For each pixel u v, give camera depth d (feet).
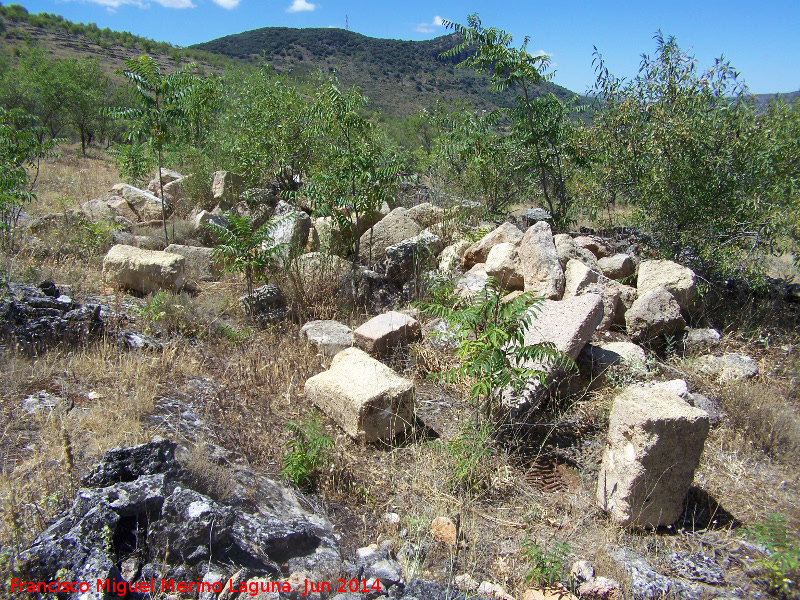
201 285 24.41
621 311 20.04
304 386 16.47
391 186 25.48
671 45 25.31
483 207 31.27
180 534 9.11
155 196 35.45
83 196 36.96
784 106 24.31
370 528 11.87
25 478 10.38
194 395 15.19
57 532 8.73
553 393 16.19
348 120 24.67
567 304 17.11
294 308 22.21
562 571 10.35
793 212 20.79
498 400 15.08
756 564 10.91
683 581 10.64
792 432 15.16
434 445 13.92
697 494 13.11
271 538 10.07
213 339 19.13
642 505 11.78
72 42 210.59
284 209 29.58
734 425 15.70
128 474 10.16
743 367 17.99
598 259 24.53
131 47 234.58
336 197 24.48
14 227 24.35
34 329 15.75
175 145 34.58
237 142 36.22
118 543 9.01
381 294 23.15
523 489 13.21
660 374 17.70
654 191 24.50
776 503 13.00
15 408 12.66
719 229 23.21
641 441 11.55
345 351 17.37
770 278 25.81
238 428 14.06
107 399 13.65
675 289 20.40
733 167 23.18
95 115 83.41
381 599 9.43
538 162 29.71
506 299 20.49
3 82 76.02
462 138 32.83
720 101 24.09
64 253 24.64
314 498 12.44
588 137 28.43
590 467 13.98
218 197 34.27
